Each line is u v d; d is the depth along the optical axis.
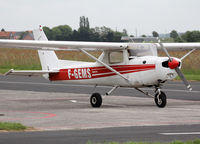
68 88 43.09
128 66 27.88
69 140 15.32
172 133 16.95
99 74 29.31
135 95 36.19
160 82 27.05
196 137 16.06
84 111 25.67
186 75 55.69
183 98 33.31
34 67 71.50
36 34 33.06
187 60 60.72
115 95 36.38
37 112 25.28
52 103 30.95
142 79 27.28
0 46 27.52
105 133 17.02
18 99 33.69
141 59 27.39
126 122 20.64
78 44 27.53
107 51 28.88
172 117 22.44
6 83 48.88
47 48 29.05
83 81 30.42
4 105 29.52
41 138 15.71
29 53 76.88
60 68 31.70
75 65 30.89
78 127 19.03
